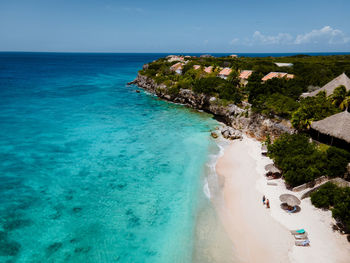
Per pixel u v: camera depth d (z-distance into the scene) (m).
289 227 20.69
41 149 37.69
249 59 121.31
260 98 43.44
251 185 27.38
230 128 44.91
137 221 22.41
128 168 31.98
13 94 80.19
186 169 31.64
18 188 27.44
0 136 42.56
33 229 21.34
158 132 45.78
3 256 18.47
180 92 71.94
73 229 21.39
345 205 18.92
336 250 18.12
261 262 17.80
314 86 54.16
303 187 24.97
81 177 29.88
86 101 73.75
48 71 166.50
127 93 88.88
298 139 30.80
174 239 20.31
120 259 18.42
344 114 29.42
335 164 24.91
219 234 20.70
